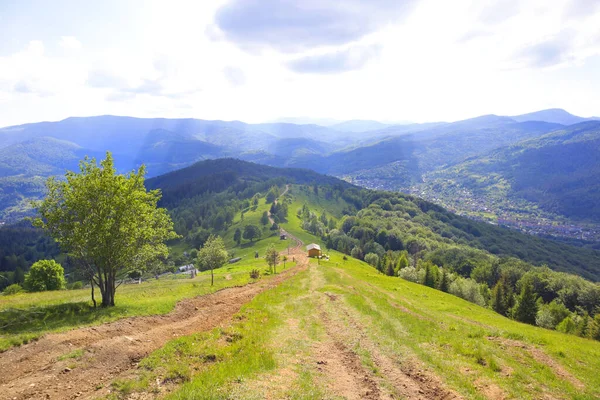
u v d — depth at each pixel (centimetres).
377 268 14050
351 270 8769
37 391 1408
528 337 2744
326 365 1869
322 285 5247
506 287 10450
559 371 2030
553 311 9112
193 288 4544
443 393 1562
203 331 2423
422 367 1870
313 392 1438
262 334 2314
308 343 2241
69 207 2723
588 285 12331
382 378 1719
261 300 3650
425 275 10819
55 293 4303
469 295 9712
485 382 1698
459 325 3136
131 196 2902
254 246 15788
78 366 1638
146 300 3359
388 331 2553
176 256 16975
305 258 11306
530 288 8181
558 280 13088
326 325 2780
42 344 1842
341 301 3731
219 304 3459
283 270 7819
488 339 2619
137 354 1873
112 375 1606
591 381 1911
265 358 1802
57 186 2789
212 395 1310
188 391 1351
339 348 2198
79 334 2034
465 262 16988
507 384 1700
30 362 1650
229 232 19175
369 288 5406
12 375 1527
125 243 2970
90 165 2875
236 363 1697
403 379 1712
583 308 11719
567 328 7469
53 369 1591
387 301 4053
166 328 2444
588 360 2295
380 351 2117
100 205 2778
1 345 1773
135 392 1430
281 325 2664
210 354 1841
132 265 3152
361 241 18375
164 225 3438
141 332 2273
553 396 1639
